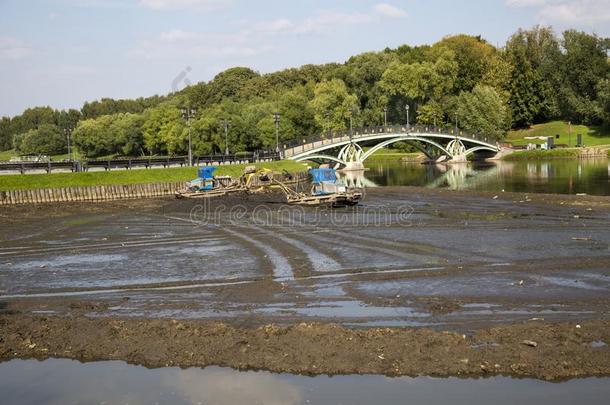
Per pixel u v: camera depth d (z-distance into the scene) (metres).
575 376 14.81
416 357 15.86
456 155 137.00
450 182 82.25
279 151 103.38
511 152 142.88
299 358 16.23
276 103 145.62
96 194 69.06
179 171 79.69
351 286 24.09
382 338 16.89
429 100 154.50
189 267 29.48
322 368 15.70
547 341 16.33
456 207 50.41
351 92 175.75
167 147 145.25
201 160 90.25
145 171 77.25
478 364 15.41
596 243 31.20
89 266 30.81
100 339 18.28
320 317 19.92
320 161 129.88
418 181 86.94
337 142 116.50
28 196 65.56
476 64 163.75
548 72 180.50
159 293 24.44
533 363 15.31
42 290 25.94
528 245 31.47
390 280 24.91
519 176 87.00
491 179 83.88
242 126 124.94
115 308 22.33
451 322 18.81
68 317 20.55
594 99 170.38
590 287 22.61
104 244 37.81
